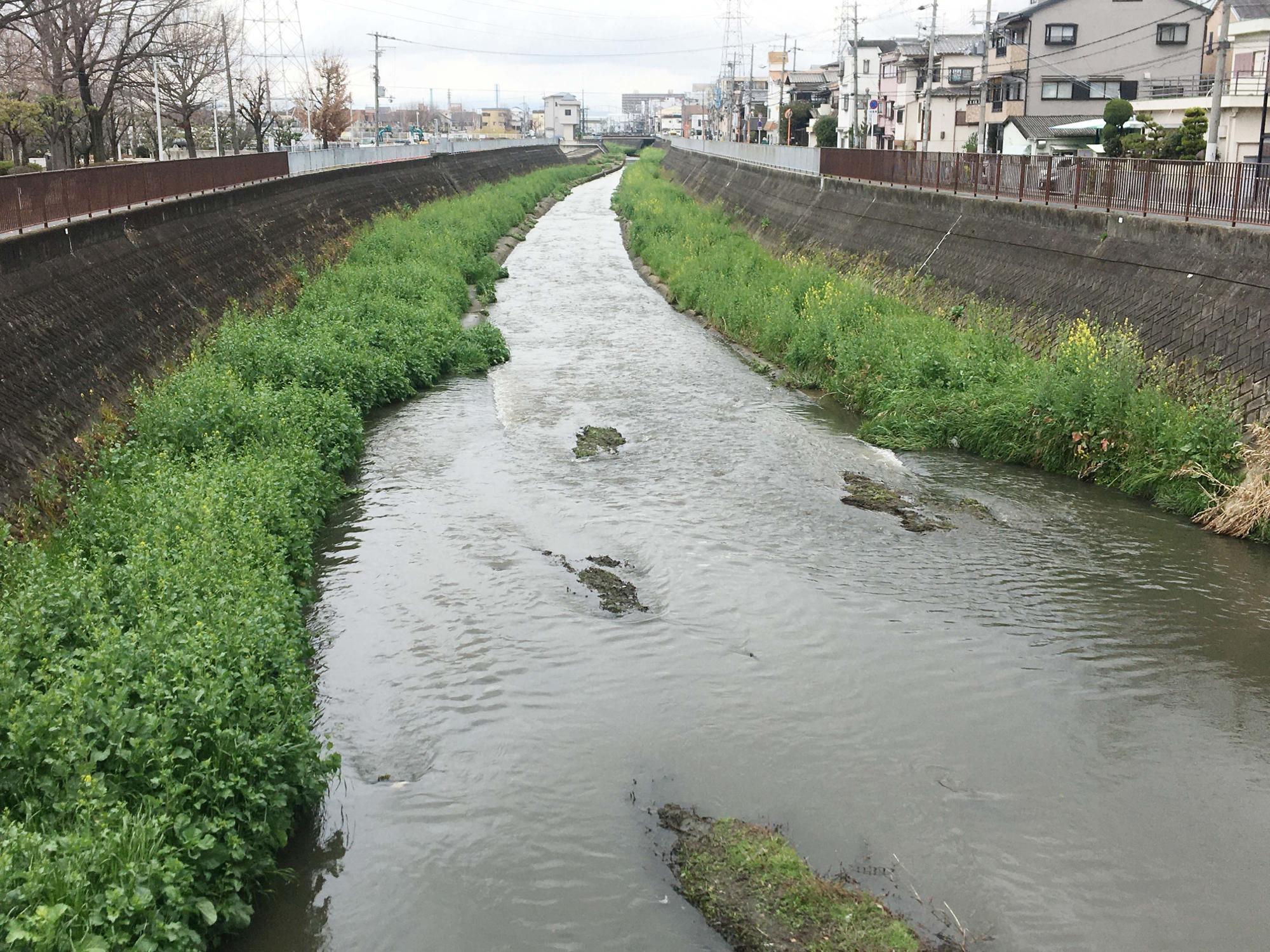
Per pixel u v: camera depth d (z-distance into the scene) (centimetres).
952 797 782
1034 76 4991
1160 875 702
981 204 2344
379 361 1902
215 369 1647
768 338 2283
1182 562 1195
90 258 1656
